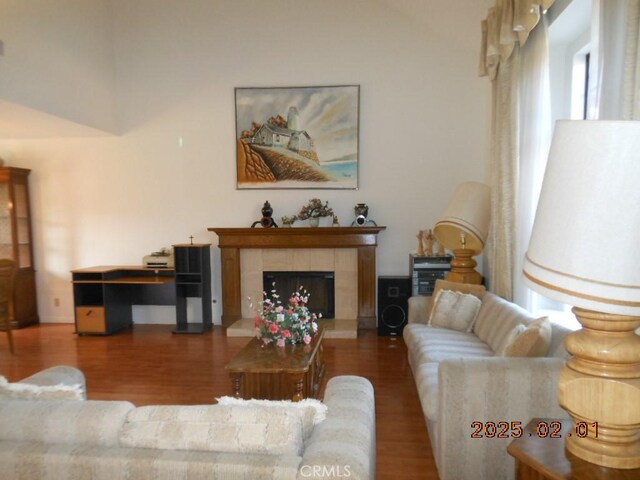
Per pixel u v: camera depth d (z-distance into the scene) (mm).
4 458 1200
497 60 3416
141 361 3939
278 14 4914
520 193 3133
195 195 5156
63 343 4523
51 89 4008
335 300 5039
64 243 5320
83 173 5242
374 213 4965
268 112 4984
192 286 5105
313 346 2938
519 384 1882
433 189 4887
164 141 5141
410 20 4781
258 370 2555
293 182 5020
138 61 5082
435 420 2150
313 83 4930
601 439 1127
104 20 4879
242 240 4934
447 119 4816
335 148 4945
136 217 5230
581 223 1000
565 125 1065
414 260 4473
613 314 998
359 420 1438
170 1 5000
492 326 2900
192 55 5031
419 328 3334
